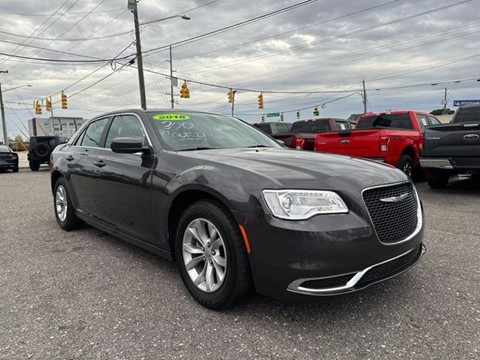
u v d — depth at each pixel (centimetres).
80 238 510
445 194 800
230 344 253
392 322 276
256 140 446
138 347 252
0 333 271
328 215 255
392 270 285
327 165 306
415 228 309
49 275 378
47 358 242
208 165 309
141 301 317
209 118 454
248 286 279
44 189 1076
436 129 780
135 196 371
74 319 289
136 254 437
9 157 1927
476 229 513
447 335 258
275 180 268
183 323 281
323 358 237
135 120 414
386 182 293
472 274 358
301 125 1319
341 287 255
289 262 251
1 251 458
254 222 262
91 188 457
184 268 319
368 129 852
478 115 830
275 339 258
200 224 305
